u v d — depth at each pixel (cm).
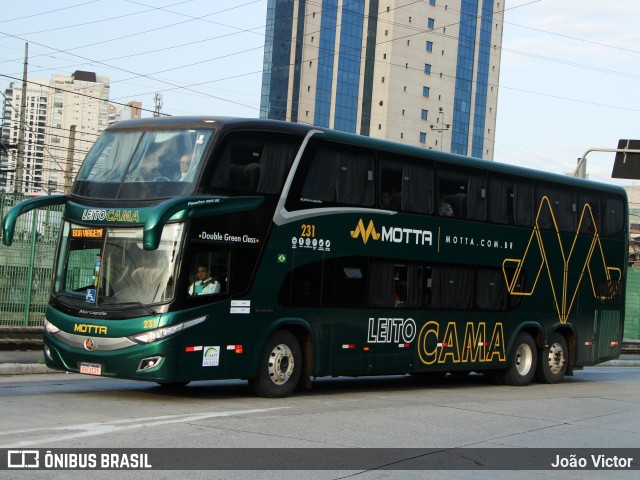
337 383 1950
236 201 1432
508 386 2023
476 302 1903
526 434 1254
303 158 1547
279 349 1514
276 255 1495
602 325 2250
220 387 1689
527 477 952
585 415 1512
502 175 1980
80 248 1427
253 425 1171
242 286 1442
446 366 1830
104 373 1362
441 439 1163
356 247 1634
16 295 2230
